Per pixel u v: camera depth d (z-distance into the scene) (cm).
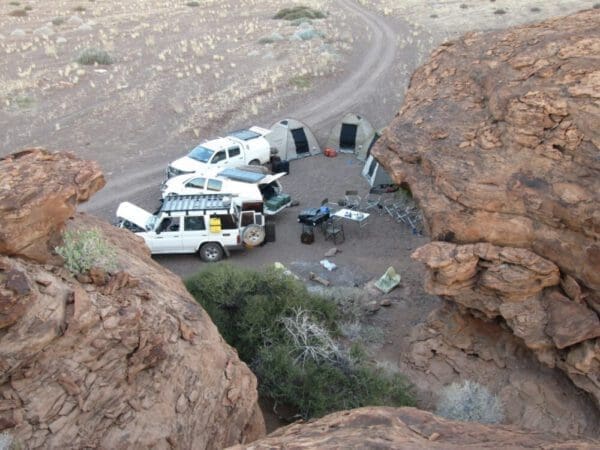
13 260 747
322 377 1131
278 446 560
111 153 2584
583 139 1031
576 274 1031
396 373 1213
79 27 4869
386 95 3177
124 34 4691
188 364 849
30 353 689
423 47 3975
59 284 763
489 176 1104
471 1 5416
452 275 1105
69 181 827
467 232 1116
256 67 3691
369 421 608
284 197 2039
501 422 1103
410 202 1970
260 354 1185
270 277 1355
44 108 3084
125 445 736
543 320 1069
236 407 897
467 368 1218
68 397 714
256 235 1809
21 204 761
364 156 2448
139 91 3291
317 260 1758
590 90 1059
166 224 1730
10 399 680
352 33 4531
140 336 791
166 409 792
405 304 1520
